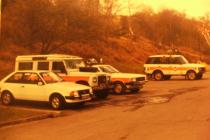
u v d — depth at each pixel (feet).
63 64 73.87
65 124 48.91
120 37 208.54
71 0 116.78
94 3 127.95
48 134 42.86
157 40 259.39
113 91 82.17
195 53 281.33
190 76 119.14
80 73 73.05
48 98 62.75
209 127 43.37
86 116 54.75
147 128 43.88
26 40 118.42
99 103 68.59
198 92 80.94
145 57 198.70
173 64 120.06
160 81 116.16
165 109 58.34
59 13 114.21
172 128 43.37
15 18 117.91
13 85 66.03
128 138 39.09
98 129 44.47
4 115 55.36
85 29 118.73
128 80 81.10
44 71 66.28
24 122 51.72
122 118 51.57
